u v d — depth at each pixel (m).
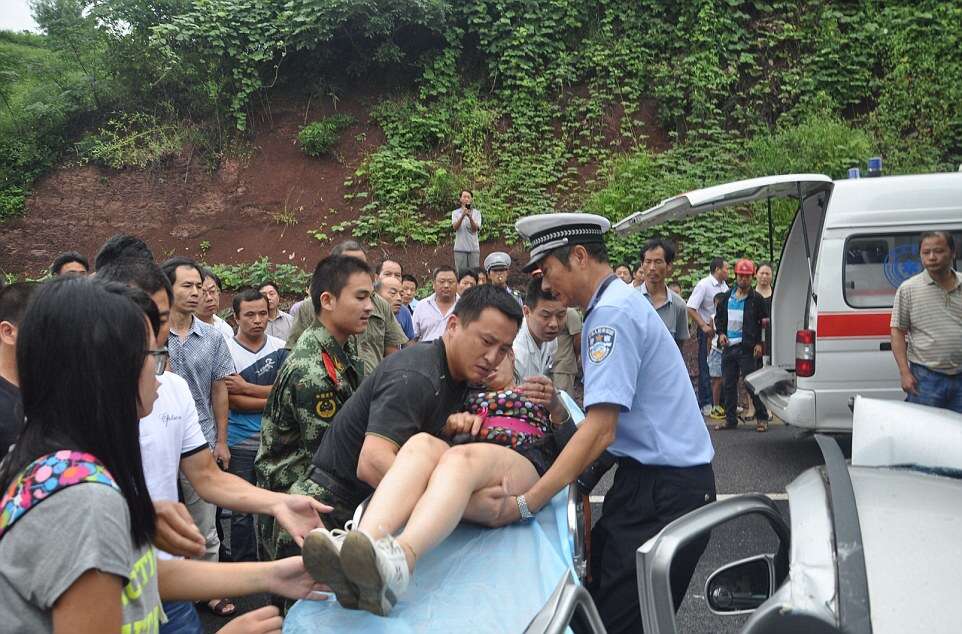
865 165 14.26
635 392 3.09
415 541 2.35
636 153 15.05
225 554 5.41
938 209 6.89
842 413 6.99
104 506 1.59
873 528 2.17
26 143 15.38
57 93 15.85
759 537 5.41
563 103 15.97
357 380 3.64
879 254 6.93
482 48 16.14
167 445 3.11
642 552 2.31
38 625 1.56
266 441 3.60
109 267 3.28
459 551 2.66
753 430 9.08
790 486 2.56
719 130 15.42
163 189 14.91
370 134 15.50
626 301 3.06
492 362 2.90
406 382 2.85
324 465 3.07
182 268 4.89
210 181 14.99
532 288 4.72
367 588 2.12
